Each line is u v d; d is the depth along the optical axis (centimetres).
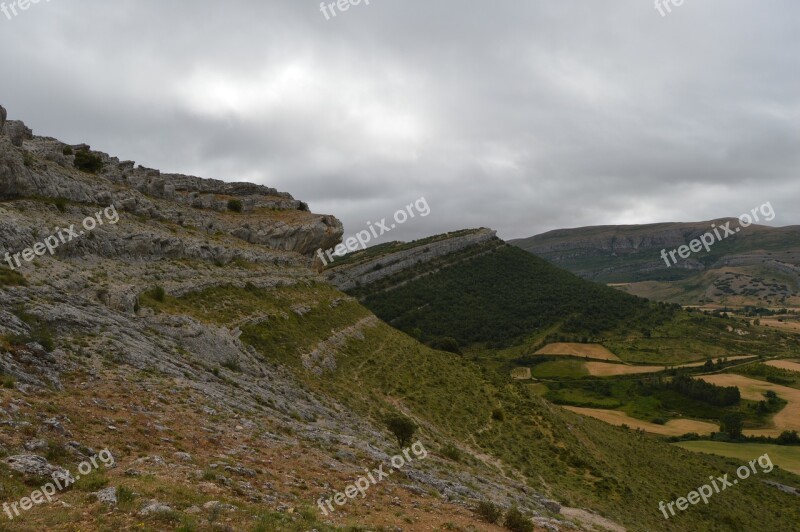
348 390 5062
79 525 1248
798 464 9012
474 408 5891
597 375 16600
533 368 17462
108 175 7325
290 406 3403
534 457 4934
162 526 1317
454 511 2239
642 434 10612
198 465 1855
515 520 2195
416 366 6931
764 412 13250
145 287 4306
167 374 2814
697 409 13700
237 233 8919
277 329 5525
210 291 5362
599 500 4238
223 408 2639
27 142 6084
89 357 2567
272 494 1816
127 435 1922
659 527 4197
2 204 4019
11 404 1780
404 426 3538
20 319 2545
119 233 4903
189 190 11619
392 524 1850
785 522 5788
